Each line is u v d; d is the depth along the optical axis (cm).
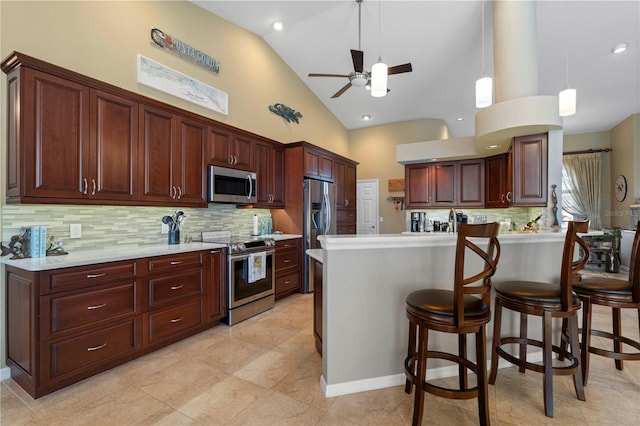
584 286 209
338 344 197
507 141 384
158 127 286
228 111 404
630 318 342
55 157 216
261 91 462
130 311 235
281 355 251
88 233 260
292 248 436
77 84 228
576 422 167
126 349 233
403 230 670
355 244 196
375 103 607
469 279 151
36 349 188
